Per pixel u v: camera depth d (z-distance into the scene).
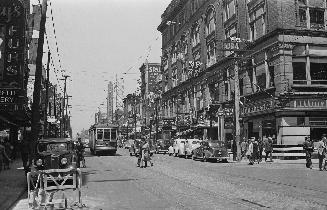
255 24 37.50
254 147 28.28
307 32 32.88
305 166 25.16
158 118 76.44
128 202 11.55
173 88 68.31
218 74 46.72
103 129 44.03
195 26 58.00
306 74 32.88
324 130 31.95
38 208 10.45
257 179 17.53
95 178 18.89
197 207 10.52
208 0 51.12
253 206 10.55
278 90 32.41
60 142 16.72
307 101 31.41
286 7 33.06
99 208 10.55
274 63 33.22
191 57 59.62
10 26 26.47
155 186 15.45
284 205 10.62
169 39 72.75
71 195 13.26
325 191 13.34
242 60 39.06
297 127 31.38
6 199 11.93
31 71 46.59
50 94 75.94
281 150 31.19
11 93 26.11
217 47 47.50
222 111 41.12
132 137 95.81
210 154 30.58
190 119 56.03
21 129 43.81
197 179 17.78
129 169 24.19
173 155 41.12
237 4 41.38
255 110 36.28
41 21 18.78
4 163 23.30
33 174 10.98
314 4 33.97
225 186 15.15
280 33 32.41
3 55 26.20
